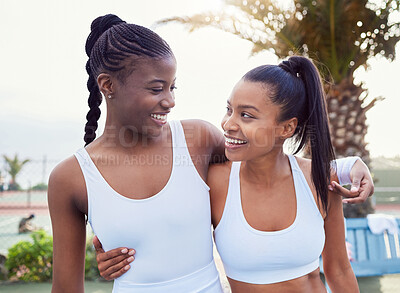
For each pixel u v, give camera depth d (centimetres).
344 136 540
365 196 128
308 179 137
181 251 125
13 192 2094
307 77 128
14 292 489
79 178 121
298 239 129
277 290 130
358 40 515
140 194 122
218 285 135
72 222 126
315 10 493
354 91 539
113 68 112
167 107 114
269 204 132
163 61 112
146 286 123
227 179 137
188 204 125
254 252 128
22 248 548
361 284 489
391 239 415
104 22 125
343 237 144
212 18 487
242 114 121
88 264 527
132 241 122
